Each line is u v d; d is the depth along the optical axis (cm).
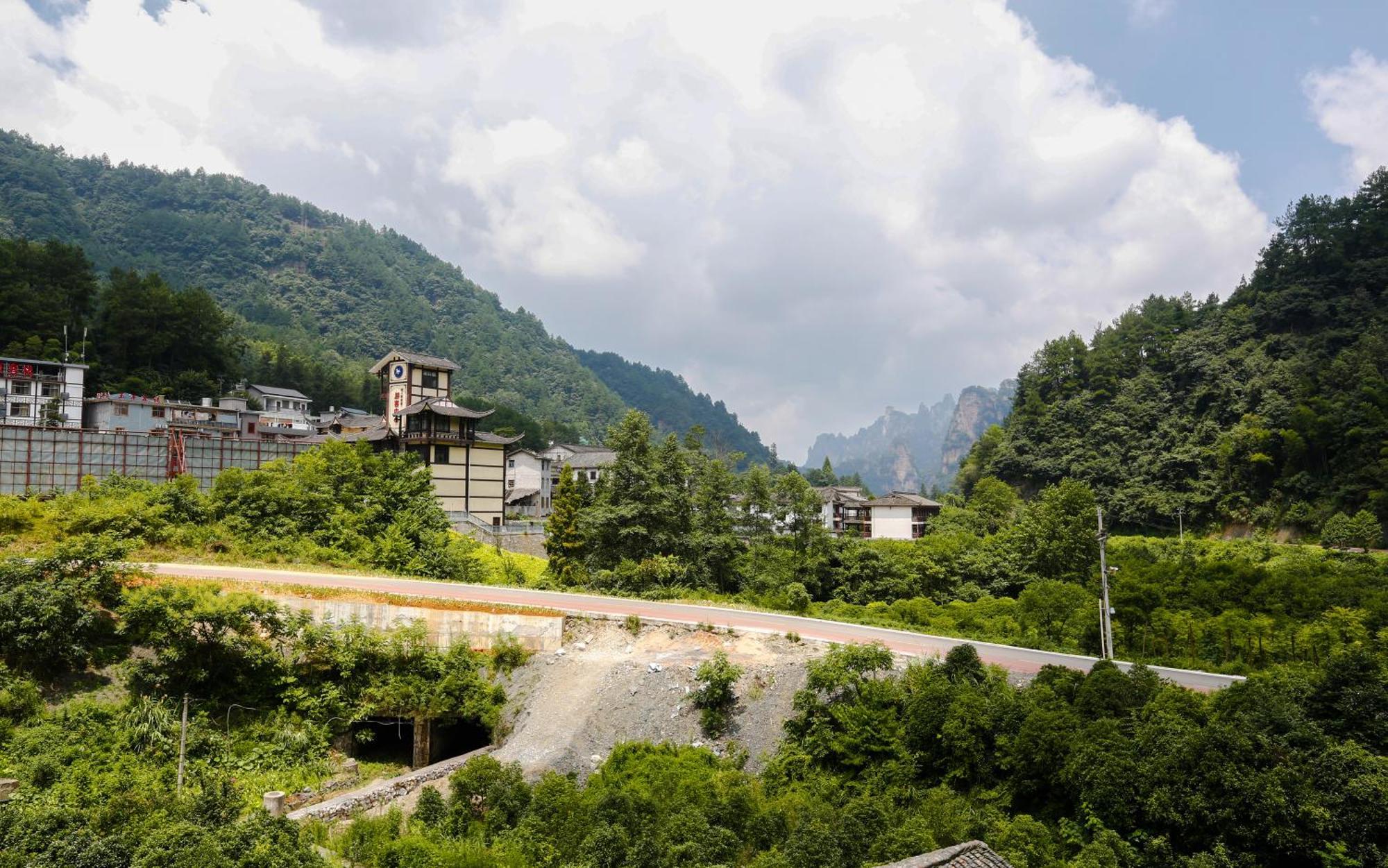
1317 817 1962
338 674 3456
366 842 2394
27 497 4675
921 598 5669
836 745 2778
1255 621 3966
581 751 3022
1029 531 7212
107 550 3300
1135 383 12081
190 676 3195
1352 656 2417
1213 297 13825
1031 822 2255
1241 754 2123
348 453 5781
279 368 13562
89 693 2992
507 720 3378
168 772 2752
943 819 2302
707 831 2197
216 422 8725
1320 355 10519
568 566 5616
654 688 3334
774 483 7338
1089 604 4628
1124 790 2206
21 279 9019
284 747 3138
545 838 2342
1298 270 12075
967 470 13925
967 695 2681
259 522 4988
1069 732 2427
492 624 3738
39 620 2938
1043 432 12344
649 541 5794
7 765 2525
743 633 3634
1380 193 12194
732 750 3019
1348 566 6206
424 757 3362
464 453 7119
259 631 3419
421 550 5244
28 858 1889
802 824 2211
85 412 8138
